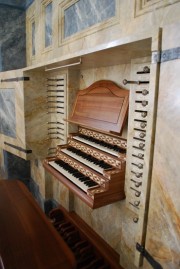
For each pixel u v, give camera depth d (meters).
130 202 1.30
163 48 0.77
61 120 2.09
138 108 1.18
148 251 0.90
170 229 0.78
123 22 1.30
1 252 0.96
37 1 2.34
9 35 2.75
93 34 1.57
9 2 2.63
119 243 1.57
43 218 1.25
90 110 1.60
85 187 1.31
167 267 0.80
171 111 0.75
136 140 1.21
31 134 2.19
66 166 1.62
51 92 2.19
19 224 1.18
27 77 2.08
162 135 0.79
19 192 1.58
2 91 2.48
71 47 1.85
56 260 0.92
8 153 2.96
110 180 1.26
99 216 1.77
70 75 1.91
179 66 0.71
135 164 1.23
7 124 2.50
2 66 2.78
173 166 0.75
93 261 1.58
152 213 0.87
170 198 0.77
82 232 1.84
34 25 2.57
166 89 0.77
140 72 1.16
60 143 2.15
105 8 1.45
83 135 1.88
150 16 1.13
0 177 3.29
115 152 1.40
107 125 1.39
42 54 2.40
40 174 2.56
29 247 1.00
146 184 0.88
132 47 0.96
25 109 2.12
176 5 1.00
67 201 2.14
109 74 1.56
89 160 1.51
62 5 1.91
